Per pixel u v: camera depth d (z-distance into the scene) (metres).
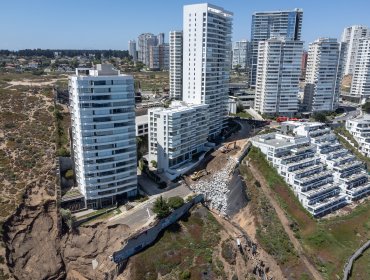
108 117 112.12
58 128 141.50
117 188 120.00
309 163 153.62
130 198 125.25
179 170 144.88
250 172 145.00
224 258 103.81
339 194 148.50
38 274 103.50
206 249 105.19
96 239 107.44
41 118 143.88
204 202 127.94
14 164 119.69
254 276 105.25
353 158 168.12
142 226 106.50
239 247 108.38
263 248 114.19
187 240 107.25
